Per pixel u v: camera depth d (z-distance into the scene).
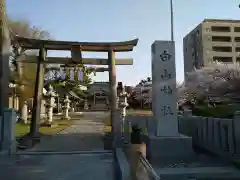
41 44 11.80
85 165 7.64
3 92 10.29
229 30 53.81
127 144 10.62
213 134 10.38
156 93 10.76
